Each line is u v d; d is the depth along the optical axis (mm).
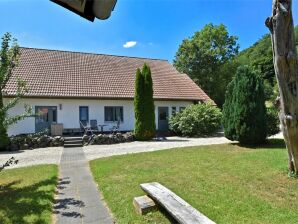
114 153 14117
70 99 21125
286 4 6648
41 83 20859
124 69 26375
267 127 14094
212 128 22016
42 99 20188
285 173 7543
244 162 9398
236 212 5199
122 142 19078
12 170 10617
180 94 25328
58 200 6762
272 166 8477
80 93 21234
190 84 27516
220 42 43625
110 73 25047
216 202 5703
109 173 8984
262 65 51875
